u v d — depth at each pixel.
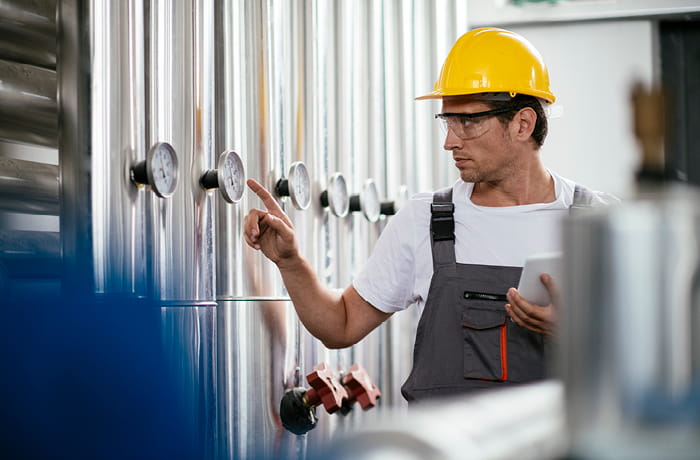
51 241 2.04
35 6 1.98
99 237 1.69
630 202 0.47
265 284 2.22
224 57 2.17
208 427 1.85
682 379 0.43
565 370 0.45
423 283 1.97
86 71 1.69
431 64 3.82
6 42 1.96
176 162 1.80
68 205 1.70
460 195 1.99
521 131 1.90
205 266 1.93
